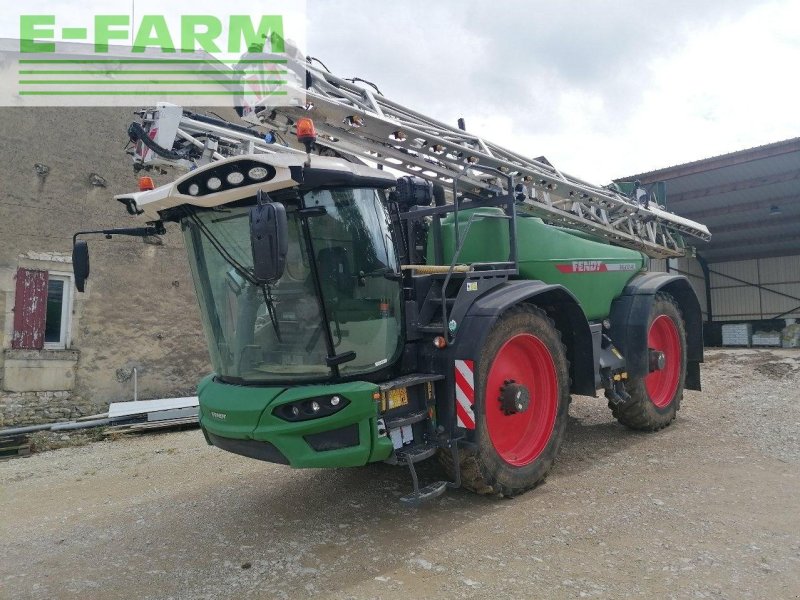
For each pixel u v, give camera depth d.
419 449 3.79
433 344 4.07
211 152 4.82
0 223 8.12
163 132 4.55
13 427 8.05
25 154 8.34
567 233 5.71
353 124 4.07
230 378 3.88
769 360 11.20
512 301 4.10
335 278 3.63
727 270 21.19
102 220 8.94
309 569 3.21
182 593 3.02
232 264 3.70
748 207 15.66
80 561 3.52
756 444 5.35
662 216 7.02
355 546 3.49
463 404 3.89
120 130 9.13
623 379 5.76
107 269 8.95
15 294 8.20
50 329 8.59
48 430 7.86
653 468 4.77
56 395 8.46
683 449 5.30
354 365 3.69
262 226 2.94
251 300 3.73
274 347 3.67
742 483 4.27
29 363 8.27
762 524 3.50
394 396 3.70
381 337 3.83
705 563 3.02
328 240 3.62
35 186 8.41
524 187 5.18
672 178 13.64
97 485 5.37
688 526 3.52
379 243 3.89
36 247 8.38
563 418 4.60
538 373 4.60
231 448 3.69
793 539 3.28
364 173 3.69
